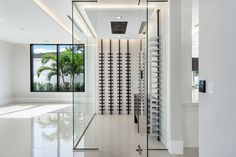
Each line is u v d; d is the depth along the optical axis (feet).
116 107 30.30
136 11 19.10
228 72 6.40
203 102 8.18
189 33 15.43
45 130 20.03
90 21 21.88
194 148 15.12
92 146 15.69
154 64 17.02
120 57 30.40
